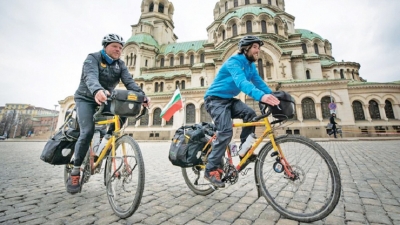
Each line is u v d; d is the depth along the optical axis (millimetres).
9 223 2131
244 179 4148
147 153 10453
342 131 21344
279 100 2234
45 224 2113
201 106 26453
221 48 31406
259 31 29203
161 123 28797
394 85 22828
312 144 2217
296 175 2273
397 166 4922
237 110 2756
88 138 2768
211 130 3154
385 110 22844
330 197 2014
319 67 29828
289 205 2377
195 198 3002
